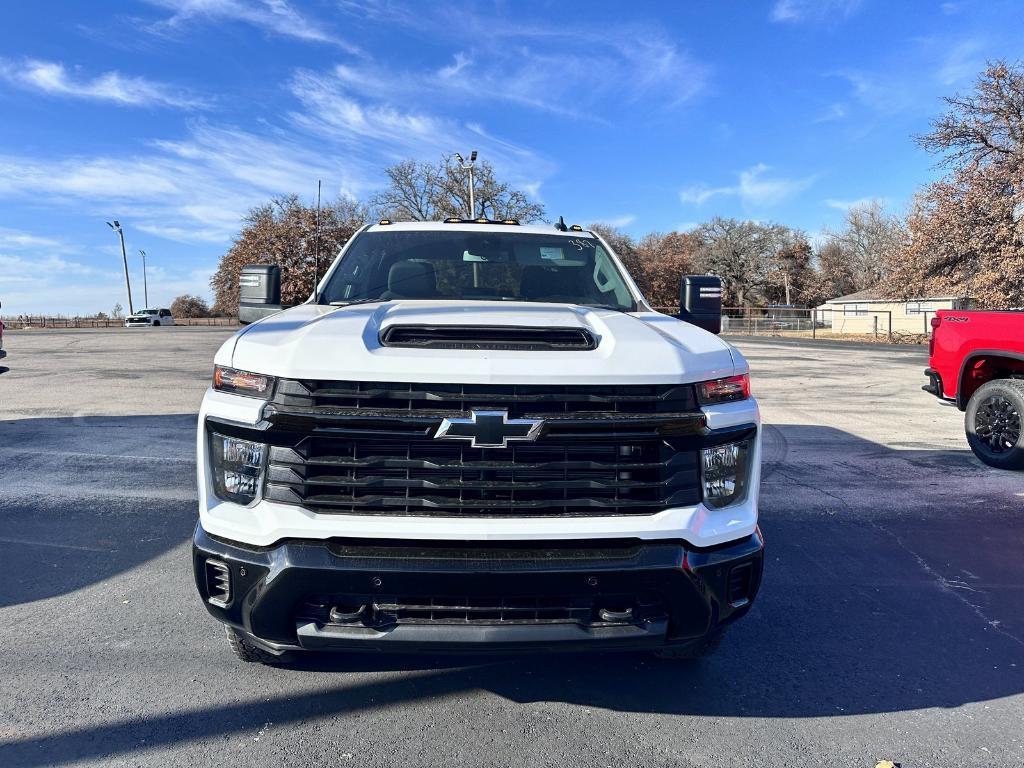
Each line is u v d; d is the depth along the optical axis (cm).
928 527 512
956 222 2652
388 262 394
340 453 240
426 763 242
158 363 1596
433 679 296
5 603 362
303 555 231
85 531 471
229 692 282
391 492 238
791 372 1579
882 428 891
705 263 7362
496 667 306
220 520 245
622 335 267
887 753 255
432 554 231
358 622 234
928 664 320
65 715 264
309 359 241
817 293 7662
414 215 4609
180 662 304
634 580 235
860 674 310
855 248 7788
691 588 241
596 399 241
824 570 431
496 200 4616
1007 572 432
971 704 288
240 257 4516
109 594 373
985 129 2692
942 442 807
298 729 260
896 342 3133
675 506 245
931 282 2867
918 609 378
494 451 239
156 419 877
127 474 615
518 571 229
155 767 237
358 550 232
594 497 243
